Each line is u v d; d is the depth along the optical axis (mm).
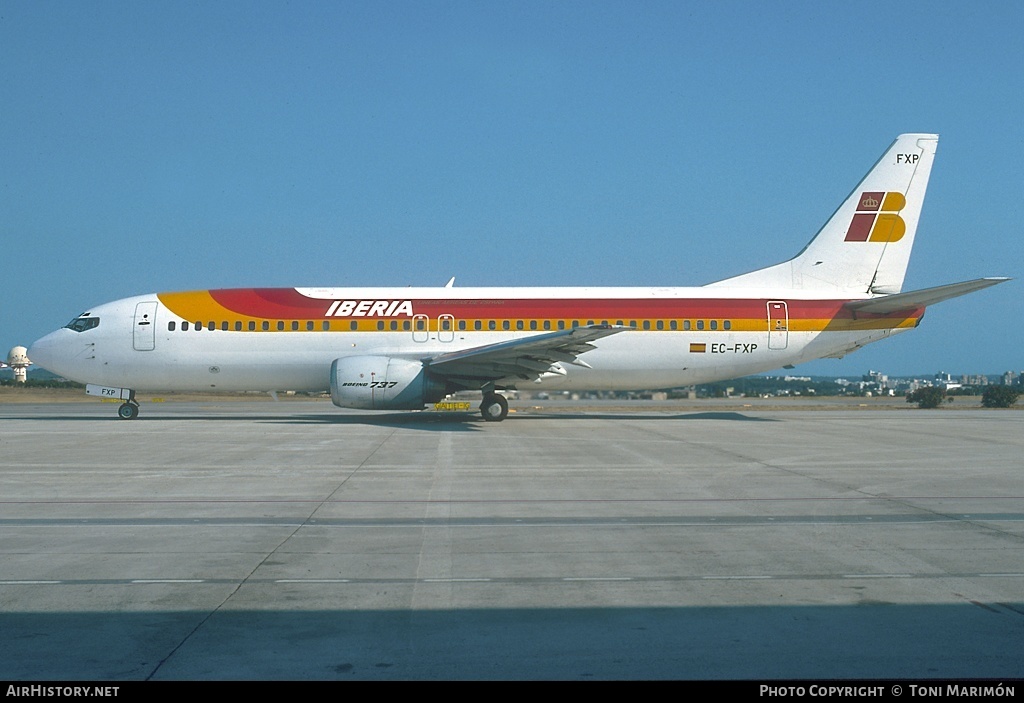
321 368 27891
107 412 36688
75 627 6309
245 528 10016
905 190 28891
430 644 5969
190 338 27688
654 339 28078
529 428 24828
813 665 5613
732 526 10195
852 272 29031
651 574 7906
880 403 55125
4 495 12375
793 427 25750
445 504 11680
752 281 28969
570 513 11031
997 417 31609
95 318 28078
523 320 28000
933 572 7984
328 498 12141
